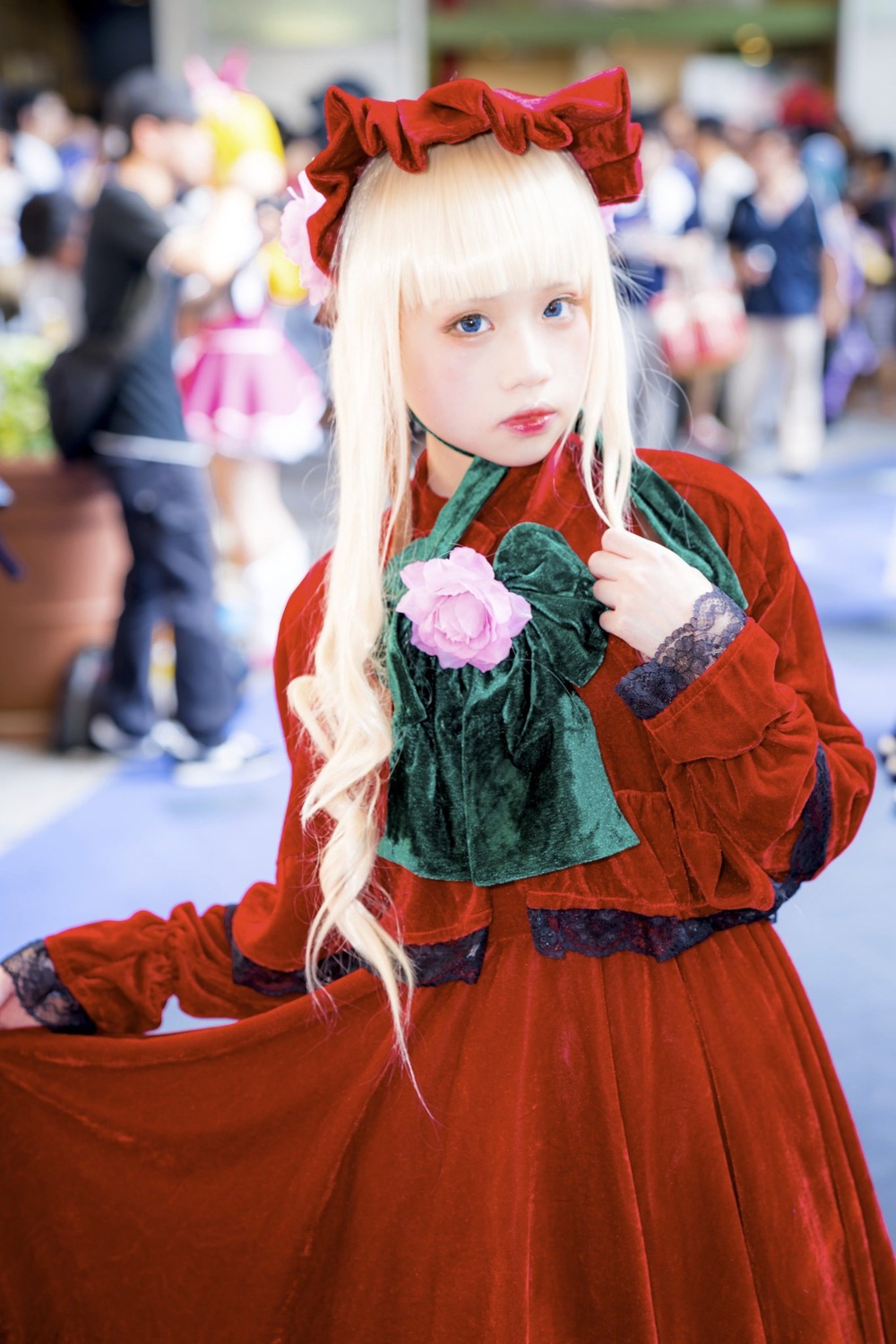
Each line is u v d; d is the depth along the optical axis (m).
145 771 3.68
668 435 6.12
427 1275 1.09
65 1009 1.18
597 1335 1.05
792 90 9.50
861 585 5.11
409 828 1.06
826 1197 1.07
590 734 1.04
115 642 3.70
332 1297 1.14
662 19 15.69
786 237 6.99
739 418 7.47
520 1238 1.04
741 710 0.97
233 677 3.69
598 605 1.03
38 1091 1.19
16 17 14.02
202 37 11.44
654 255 6.48
